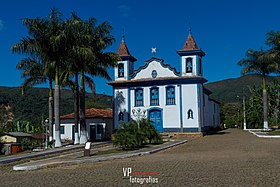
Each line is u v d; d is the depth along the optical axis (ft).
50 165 54.19
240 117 233.55
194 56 137.69
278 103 183.21
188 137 128.98
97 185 36.22
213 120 184.75
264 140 96.58
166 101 138.82
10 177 45.73
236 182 34.96
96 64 105.40
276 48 138.41
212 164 49.62
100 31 102.27
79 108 106.63
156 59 141.38
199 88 136.67
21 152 94.99
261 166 45.60
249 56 147.23
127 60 144.66
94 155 66.59
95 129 143.13
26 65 108.68
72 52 91.56
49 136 111.96
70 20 93.40
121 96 143.74
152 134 92.84
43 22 90.84
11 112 213.05
